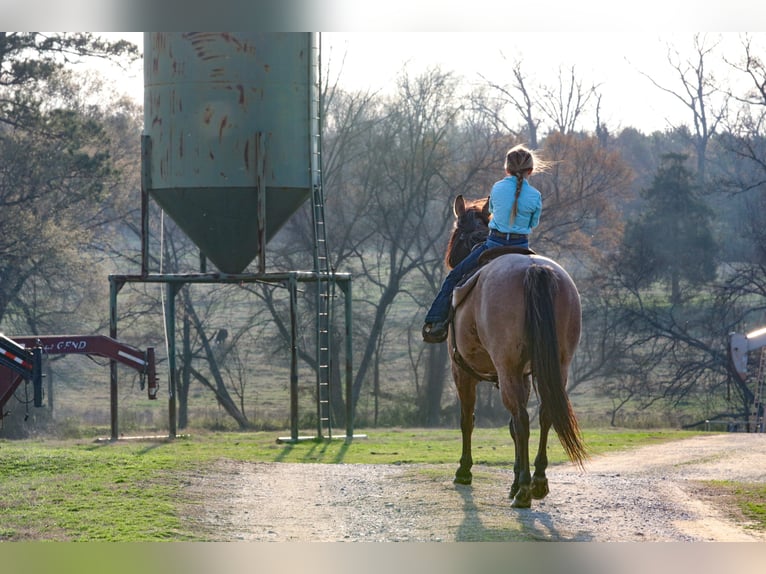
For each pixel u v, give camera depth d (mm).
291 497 10586
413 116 41438
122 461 12906
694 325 42156
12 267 38750
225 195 19516
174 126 19547
